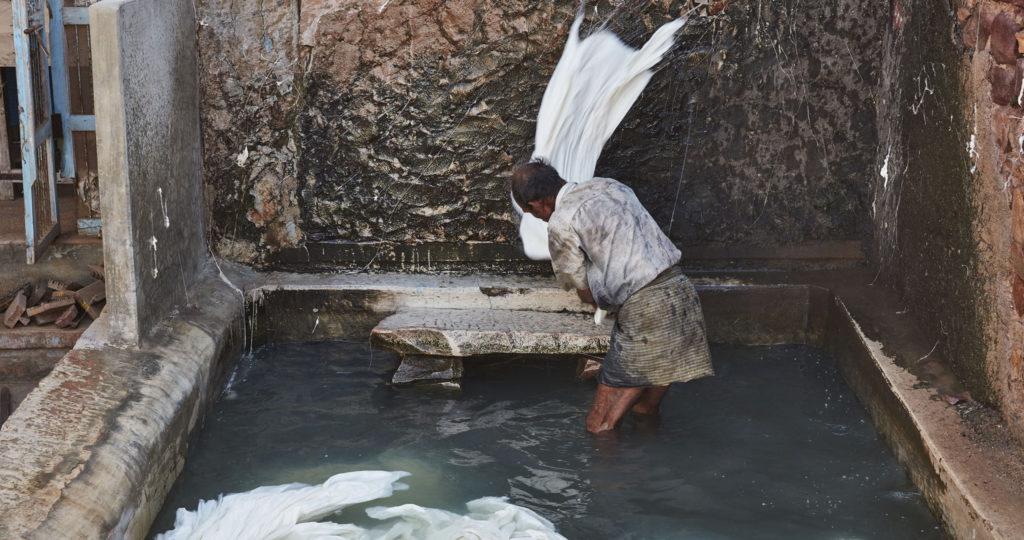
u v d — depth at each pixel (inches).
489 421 178.1
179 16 188.5
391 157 210.1
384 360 204.8
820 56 203.8
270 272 216.8
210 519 143.6
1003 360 146.6
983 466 137.9
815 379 197.0
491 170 210.2
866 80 205.8
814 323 213.2
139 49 162.2
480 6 198.7
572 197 165.0
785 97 206.4
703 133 208.5
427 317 200.2
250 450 166.9
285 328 212.5
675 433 173.2
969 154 157.9
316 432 173.3
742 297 212.7
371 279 214.4
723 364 204.8
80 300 191.3
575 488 154.4
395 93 205.6
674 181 211.8
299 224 214.8
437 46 201.8
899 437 160.2
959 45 161.9
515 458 164.1
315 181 212.2
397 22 200.5
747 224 215.0
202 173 208.5
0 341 185.6
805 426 176.4
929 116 177.2
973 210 156.8
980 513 126.7
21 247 199.6
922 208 181.8
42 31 197.5
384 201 213.3
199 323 184.2
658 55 202.4
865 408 181.0
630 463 162.6
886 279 205.2
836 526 143.5
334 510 146.2
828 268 217.6
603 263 164.2
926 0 178.1
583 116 205.9
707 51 202.7
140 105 163.0
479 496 151.6
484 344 190.4
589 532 141.8
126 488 132.9
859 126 208.7
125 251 159.6
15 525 114.1
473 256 217.0
